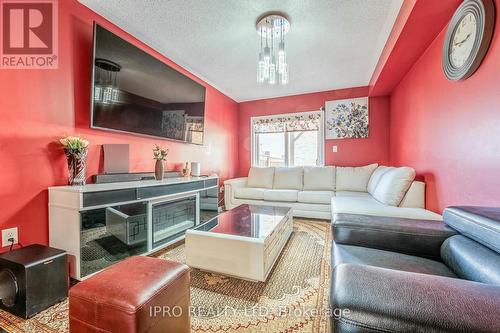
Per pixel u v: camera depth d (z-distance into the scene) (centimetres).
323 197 336
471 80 148
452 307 45
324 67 321
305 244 238
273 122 468
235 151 488
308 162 447
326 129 423
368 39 248
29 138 165
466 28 148
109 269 101
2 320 126
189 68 327
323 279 168
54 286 138
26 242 162
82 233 161
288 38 247
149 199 211
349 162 408
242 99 482
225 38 248
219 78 365
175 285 98
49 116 176
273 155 475
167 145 298
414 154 258
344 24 222
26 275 126
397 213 191
